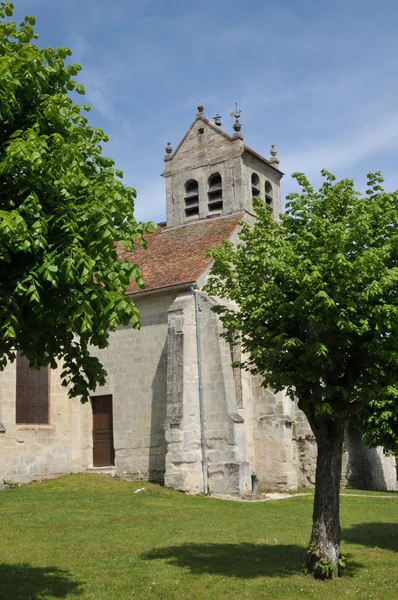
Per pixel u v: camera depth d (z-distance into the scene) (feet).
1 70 25.30
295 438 88.58
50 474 81.20
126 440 82.02
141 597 29.43
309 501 69.97
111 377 84.79
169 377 76.38
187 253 88.28
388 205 36.04
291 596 29.68
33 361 29.25
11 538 43.88
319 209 37.27
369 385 34.73
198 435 75.61
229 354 77.30
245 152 97.81
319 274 31.83
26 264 25.13
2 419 76.38
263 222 40.11
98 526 49.44
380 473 106.22
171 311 78.13
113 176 29.76
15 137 26.48
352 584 31.94
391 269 33.04
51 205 26.37
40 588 30.53
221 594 30.04
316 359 33.60
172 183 102.99
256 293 36.86
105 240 24.97
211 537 45.68
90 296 25.75
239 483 72.08
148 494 70.79
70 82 29.73
